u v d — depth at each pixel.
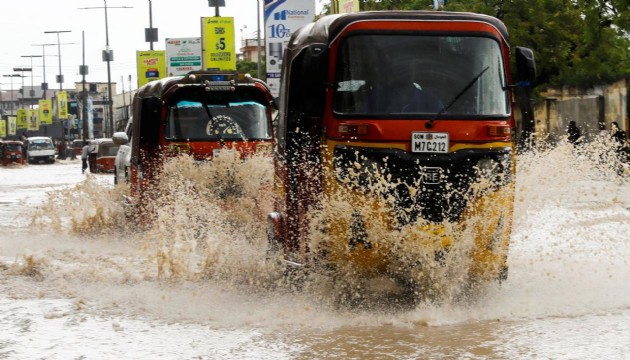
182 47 68.00
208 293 11.86
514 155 10.95
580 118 48.41
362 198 10.35
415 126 10.46
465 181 10.48
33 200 32.91
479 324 9.70
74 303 11.37
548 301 10.73
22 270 14.11
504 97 10.90
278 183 12.67
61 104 121.38
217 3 56.44
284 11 29.91
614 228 15.61
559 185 11.98
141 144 19.11
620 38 39.12
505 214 10.70
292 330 9.57
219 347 8.85
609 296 11.02
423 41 10.78
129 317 10.47
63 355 8.66
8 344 9.17
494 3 40.09
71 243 18.62
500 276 10.84
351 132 10.41
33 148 93.62
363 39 10.71
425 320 9.87
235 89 18.77
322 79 10.36
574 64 39.91
